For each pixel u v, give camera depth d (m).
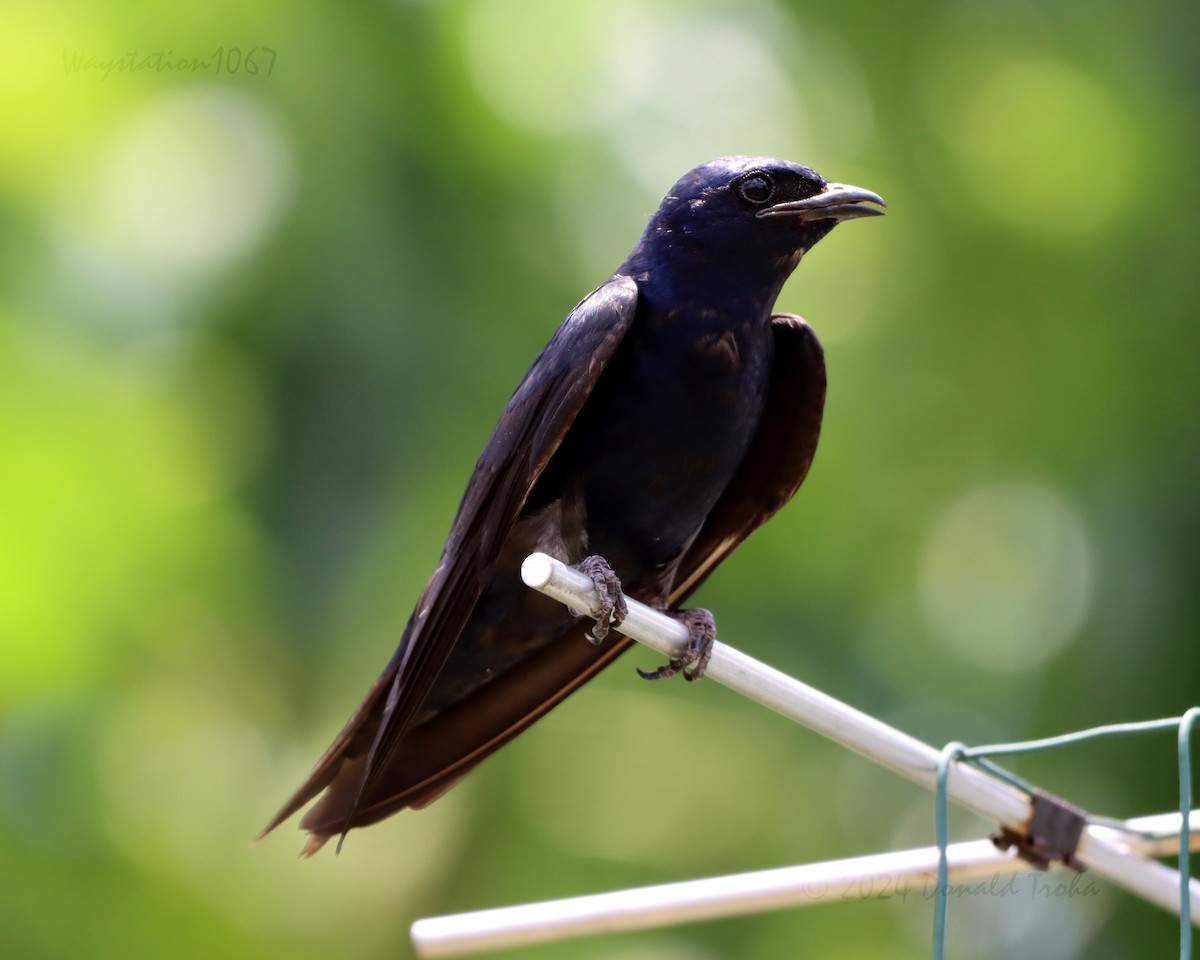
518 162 11.98
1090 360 12.57
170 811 12.09
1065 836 6.45
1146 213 12.58
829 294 13.35
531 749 13.05
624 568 8.29
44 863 11.55
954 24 13.16
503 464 7.57
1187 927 5.79
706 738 13.06
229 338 11.60
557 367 7.57
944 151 13.16
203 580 11.45
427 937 6.77
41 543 10.98
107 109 11.66
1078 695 11.82
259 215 11.49
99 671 11.30
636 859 12.70
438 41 11.88
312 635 11.73
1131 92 12.80
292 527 11.72
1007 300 13.19
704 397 7.99
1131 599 11.77
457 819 13.14
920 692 12.74
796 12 12.92
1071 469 12.48
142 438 11.27
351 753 7.93
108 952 11.73
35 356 11.05
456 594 7.48
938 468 13.15
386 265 11.51
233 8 11.75
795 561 12.66
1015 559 12.91
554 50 12.27
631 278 8.03
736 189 8.12
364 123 11.64
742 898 6.69
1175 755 11.42
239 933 12.22
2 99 11.57
